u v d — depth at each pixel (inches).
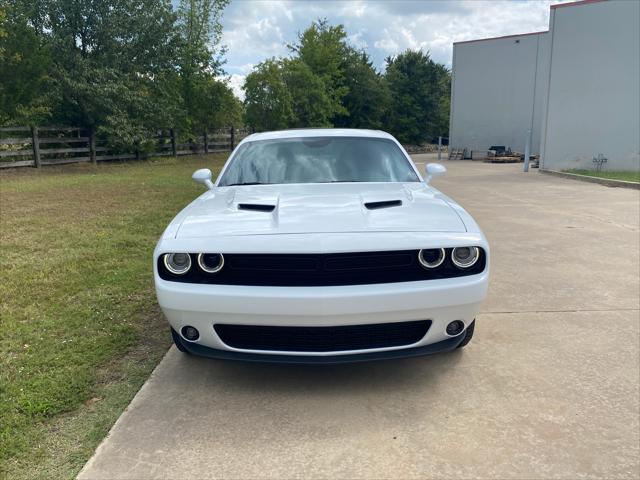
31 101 641.0
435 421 105.6
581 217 341.7
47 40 702.5
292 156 168.2
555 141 709.9
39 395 114.3
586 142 692.1
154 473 90.8
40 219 319.3
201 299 108.3
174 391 119.0
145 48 821.9
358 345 112.1
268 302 105.8
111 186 498.6
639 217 339.6
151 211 352.2
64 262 220.5
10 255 231.5
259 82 1106.1
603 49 658.8
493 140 1103.6
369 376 125.3
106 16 760.3
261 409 111.3
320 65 1498.5
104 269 212.2
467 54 1096.2
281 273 109.6
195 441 99.9
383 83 1840.6
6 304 171.6
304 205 127.3
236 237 111.1
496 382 121.0
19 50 605.6
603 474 89.0
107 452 96.3
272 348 112.7
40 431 102.2
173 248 111.2
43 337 146.3
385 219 118.2
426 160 1106.1
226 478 89.5
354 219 117.1
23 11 658.2
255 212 125.9
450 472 90.0
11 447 96.6
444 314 110.8
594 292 185.9
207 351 115.3
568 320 158.9
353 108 1747.0
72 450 96.7
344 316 106.0
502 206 394.3
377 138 179.6
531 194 471.2
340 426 104.5
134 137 778.2
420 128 2153.1
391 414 108.6
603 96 671.1
